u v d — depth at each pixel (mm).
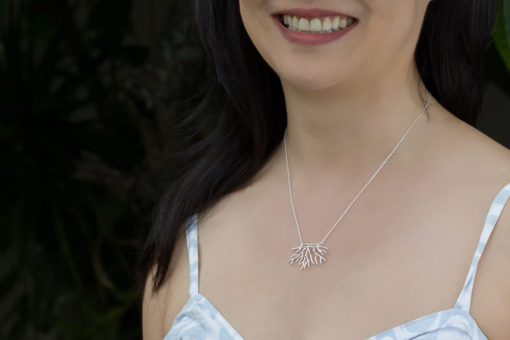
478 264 758
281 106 961
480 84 937
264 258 863
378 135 851
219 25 964
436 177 819
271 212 896
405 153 846
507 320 744
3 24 1781
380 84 834
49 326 1777
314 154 883
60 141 1801
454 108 910
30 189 1733
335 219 849
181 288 912
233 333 832
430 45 895
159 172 1765
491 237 764
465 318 744
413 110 857
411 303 769
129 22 1864
